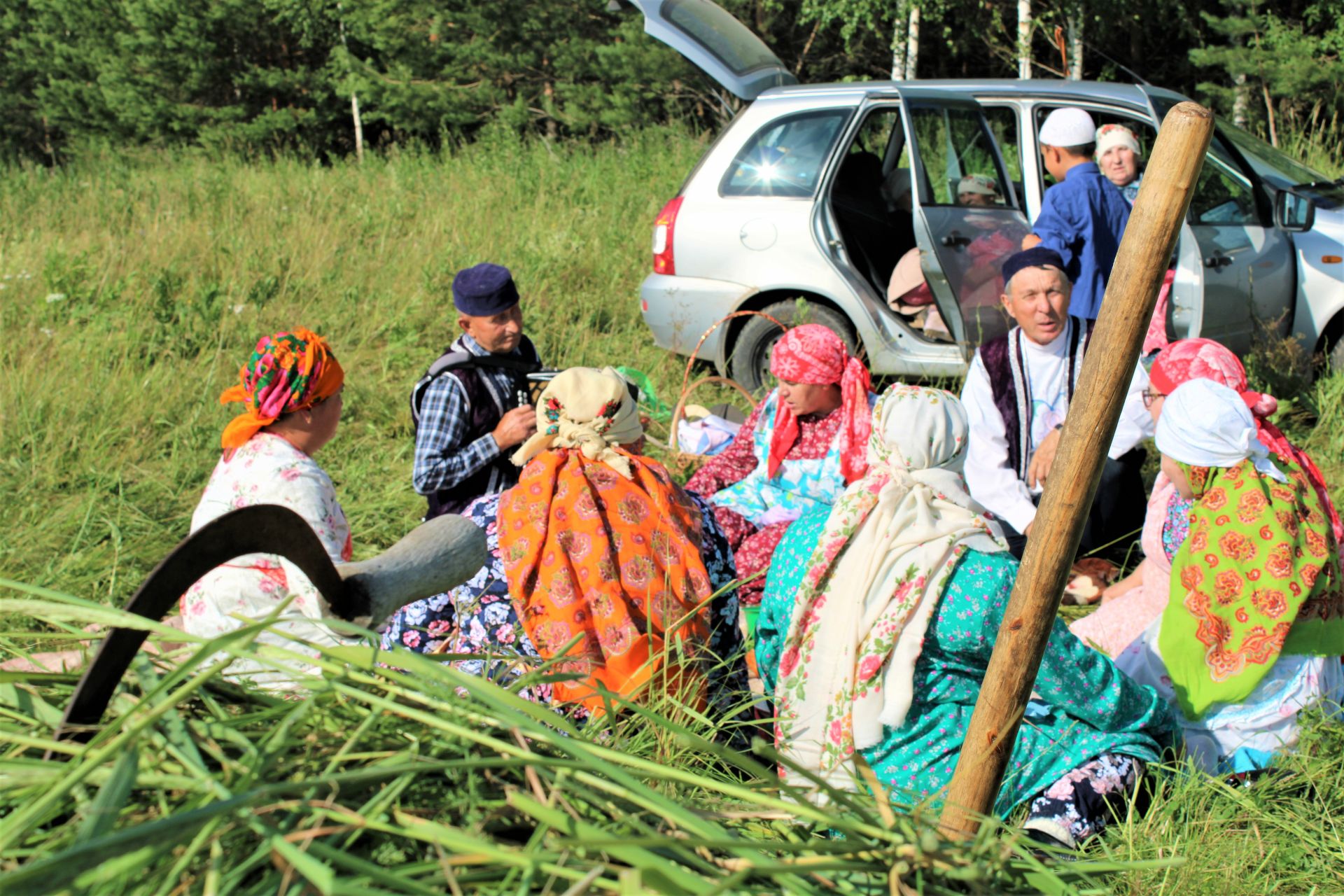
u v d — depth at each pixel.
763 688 2.89
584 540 2.64
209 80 21.84
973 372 4.34
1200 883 2.34
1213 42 14.67
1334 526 2.99
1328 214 6.17
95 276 7.94
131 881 1.06
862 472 3.88
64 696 1.41
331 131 22.08
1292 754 2.82
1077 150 5.20
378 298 7.71
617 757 1.37
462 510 3.63
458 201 10.09
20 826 1.07
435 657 1.73
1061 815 2.44
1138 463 4.44
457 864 1.17
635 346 6.95
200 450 5.50
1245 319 5.87
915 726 2.42
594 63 18.89
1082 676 2.50
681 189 6.42
